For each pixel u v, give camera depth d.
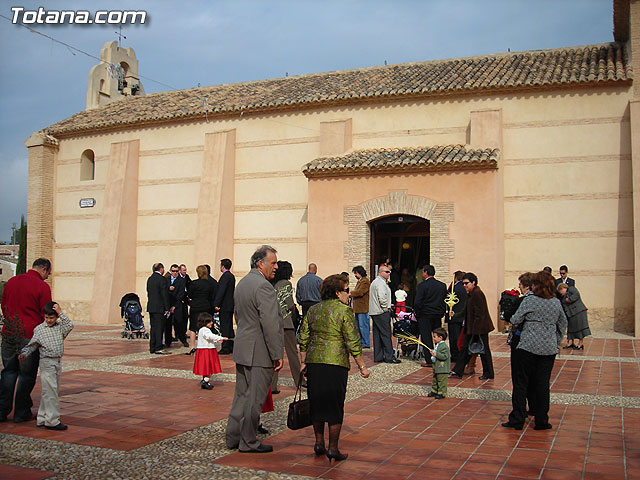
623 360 13.02
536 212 18.84
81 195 25.84
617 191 18.14
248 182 22.50
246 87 25.39
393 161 18.41
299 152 21.78
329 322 6.67
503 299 8.42
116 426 7.89
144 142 24.50
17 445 6.99
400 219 18.83
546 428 7.64
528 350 7.57
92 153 26.27
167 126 24.05
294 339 9.89
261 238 22.19
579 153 18.53
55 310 7.72
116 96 29.53
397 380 11.16
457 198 17.86
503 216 19.03
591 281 18.23
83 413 8.60
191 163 23.56
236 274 22.48
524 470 6.09
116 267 23.67
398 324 13.67
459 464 6.32
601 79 18.05
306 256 21.47
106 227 24.12
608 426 7.75
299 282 12.69
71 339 18.02
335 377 6.53
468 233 17.69
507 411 8.70
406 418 8.31
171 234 23.78
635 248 16.98
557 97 18.80
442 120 20.11
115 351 15.24
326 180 19.27
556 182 18.70
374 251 19.47
